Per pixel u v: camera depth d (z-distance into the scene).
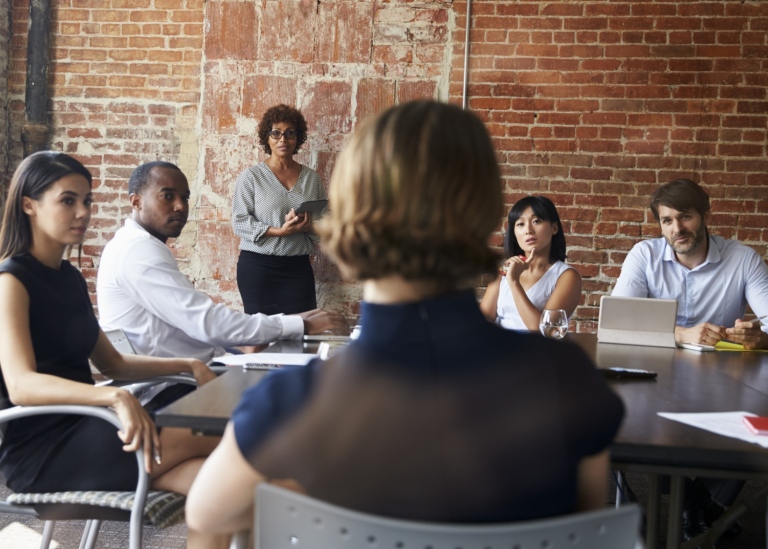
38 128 5.11
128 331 2.72
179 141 5.17
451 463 0.81
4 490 3.33
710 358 2.60
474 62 5.03
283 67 5.11
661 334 2.94
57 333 1.95
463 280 0.84
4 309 1.84
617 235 5.01
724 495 2.85
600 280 5.04
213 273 5.16
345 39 5.08
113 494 1.79
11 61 5.18
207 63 5.13
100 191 5.19
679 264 3.37
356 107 5.10
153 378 2.30
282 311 4.81
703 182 4.95
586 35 4.97
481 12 5.02
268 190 4.86
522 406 0.83
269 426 0.83
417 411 0.81
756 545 2.93
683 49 4.92
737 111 4.91
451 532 0.79
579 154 5.00
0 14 5.04
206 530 0.93
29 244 1.98
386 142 0.83
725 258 3.35
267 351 2.50
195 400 1.59
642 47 4.95
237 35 5.12
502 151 5.04
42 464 1.84
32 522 3.02
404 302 0.85
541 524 0.81
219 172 5.15
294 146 4.90
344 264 0.85
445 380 0.82
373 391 0.82
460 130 0.84
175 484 1.86
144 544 2.87
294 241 4.82
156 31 5.15
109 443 1.85
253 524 0.96
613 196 5.00
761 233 4.93
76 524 3.01
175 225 2.84
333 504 0.83
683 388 1.96
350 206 0.84
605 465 0.93
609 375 2.12
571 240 5.04
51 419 1.90
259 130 4.94
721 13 4.89
